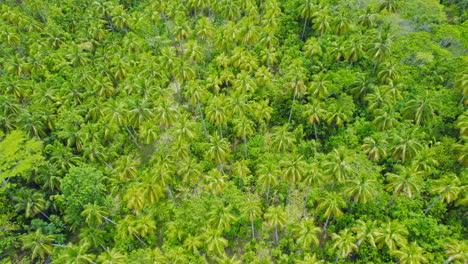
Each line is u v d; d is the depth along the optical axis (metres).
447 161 46.44
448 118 53.41
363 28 67.31
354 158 45.41
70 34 79.38
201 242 42.31
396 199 44.12
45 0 86.06
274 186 50.47
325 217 45.72
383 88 53.50
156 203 48.78
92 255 39.53
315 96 56.91
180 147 48.78
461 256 35.09
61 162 50.78
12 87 61.53
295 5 74.50
